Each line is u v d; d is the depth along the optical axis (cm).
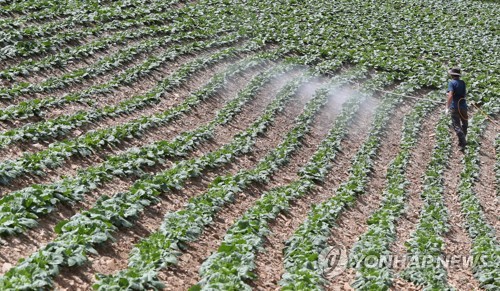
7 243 1294
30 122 2050
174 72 2886
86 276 1246
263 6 4594
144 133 2172
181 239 1451
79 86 2509
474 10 5575
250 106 2758
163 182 1755
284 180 2100
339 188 2067
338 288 1402
